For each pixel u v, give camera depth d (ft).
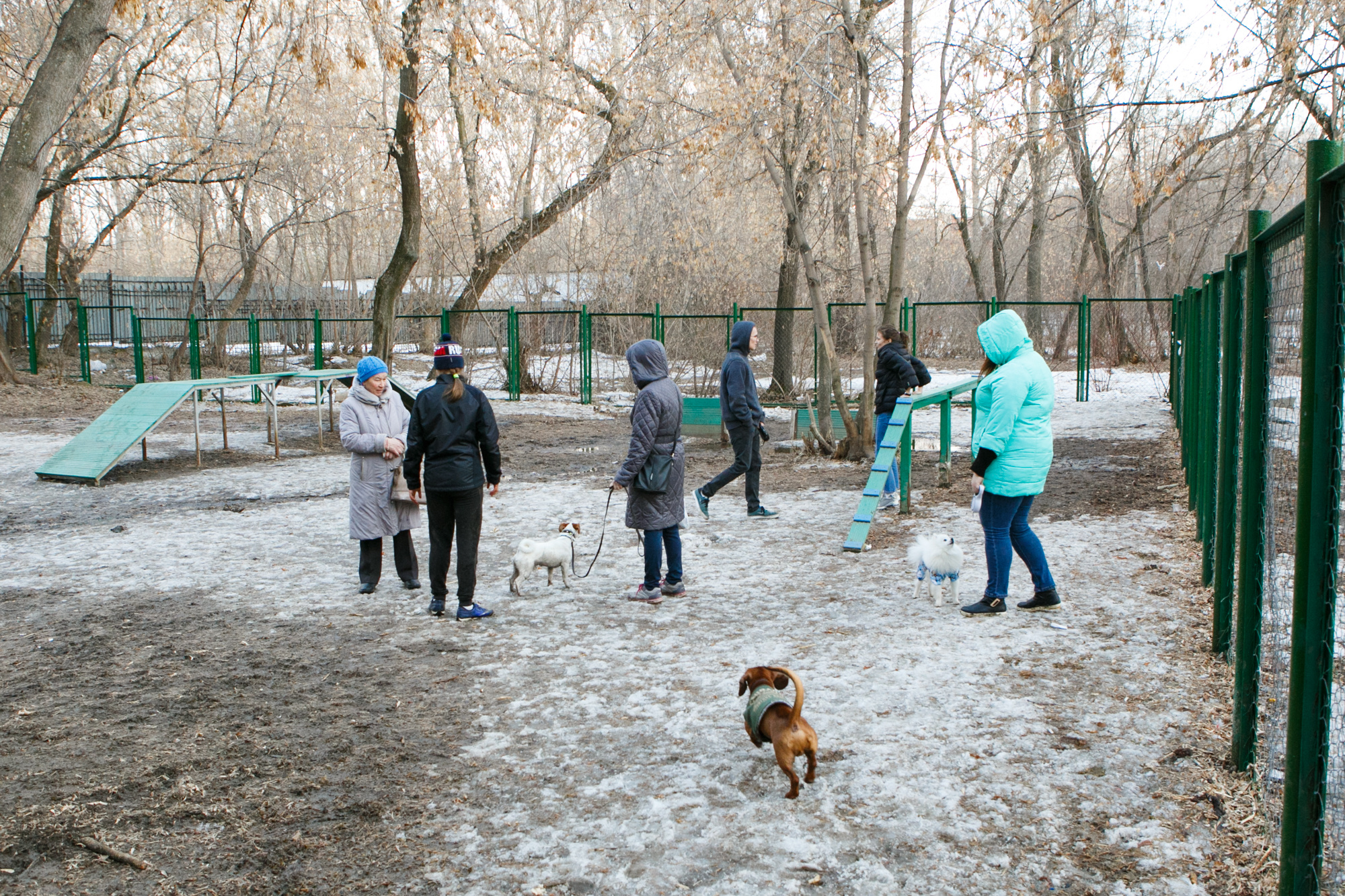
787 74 35.91
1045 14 32.63
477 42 54.13
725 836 11.13
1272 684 11.37
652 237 85.15
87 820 11.80
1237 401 15.42
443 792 12.42
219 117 76.13
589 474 41.34
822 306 41.81
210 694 16.07
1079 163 81.20
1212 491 20.01
